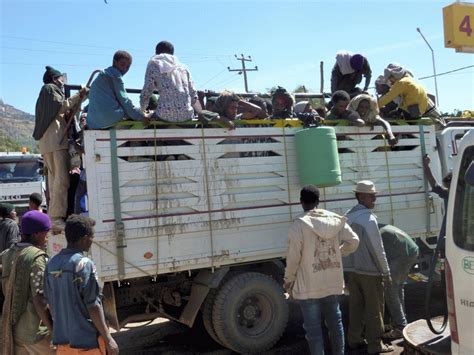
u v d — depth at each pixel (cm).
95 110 511
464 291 335
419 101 709
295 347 591
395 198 673
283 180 591
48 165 584
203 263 541
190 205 538
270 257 579
